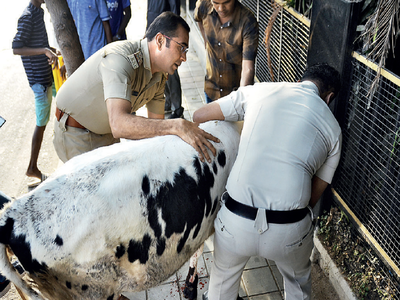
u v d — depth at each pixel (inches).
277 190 78.7
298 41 135.0
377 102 92.0
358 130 101.7
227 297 94.1
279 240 80.1
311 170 82.1
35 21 151.8
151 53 96.8
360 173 104.3
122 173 73.9
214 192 86.5
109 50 93.4
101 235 70.2
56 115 108.2
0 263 67.6
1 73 281.6
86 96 99.8
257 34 131.7
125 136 87.2
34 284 71.5
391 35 91.5
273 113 82.6
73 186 70.7
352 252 110.0
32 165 163.2
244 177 80.7
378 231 97.7
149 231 75.7
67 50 135.9
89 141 109.2
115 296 79.0
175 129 83.7
